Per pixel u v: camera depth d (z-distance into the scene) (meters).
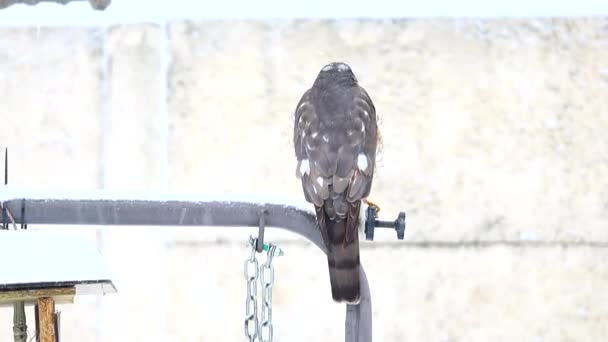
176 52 12.03
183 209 6.74
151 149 11.95
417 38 12.01
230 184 11.89
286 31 12.05
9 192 6.59
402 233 7.09
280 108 11.96
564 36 12.00
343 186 7.17
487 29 12.01
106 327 11.73
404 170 11.86
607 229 11.87
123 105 11.99
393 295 11.77
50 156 11.98
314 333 11.74
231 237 11.80
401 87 11.95
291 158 11.91
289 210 6.92
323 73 8.65
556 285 11.84
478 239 11.84
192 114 11.96
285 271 11.76
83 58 12.08
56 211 6.61
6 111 12.02
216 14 12.09
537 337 11.80
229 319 11.76
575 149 11.93
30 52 12.09
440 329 11.77
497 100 11.95
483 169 11.89
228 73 12.01
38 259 6.23
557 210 11.89
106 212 6.64
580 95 11.96
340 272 6.73
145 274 11.74
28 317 10.41
